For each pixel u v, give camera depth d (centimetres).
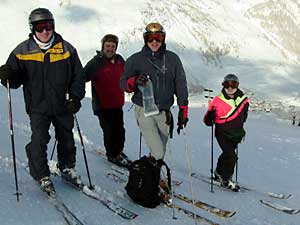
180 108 509
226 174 659
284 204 616
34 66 469
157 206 497
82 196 489
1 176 532
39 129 482
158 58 502
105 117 688
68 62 483
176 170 774
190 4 19288
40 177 481
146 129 505
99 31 15338
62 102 489
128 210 470
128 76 505
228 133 650
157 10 17125
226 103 649
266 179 837
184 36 16875
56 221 415
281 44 19688
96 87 681
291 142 1427
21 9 15400
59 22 15438
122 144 701
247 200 600
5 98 1680
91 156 752
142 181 486
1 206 429
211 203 555
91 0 16612
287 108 5928
